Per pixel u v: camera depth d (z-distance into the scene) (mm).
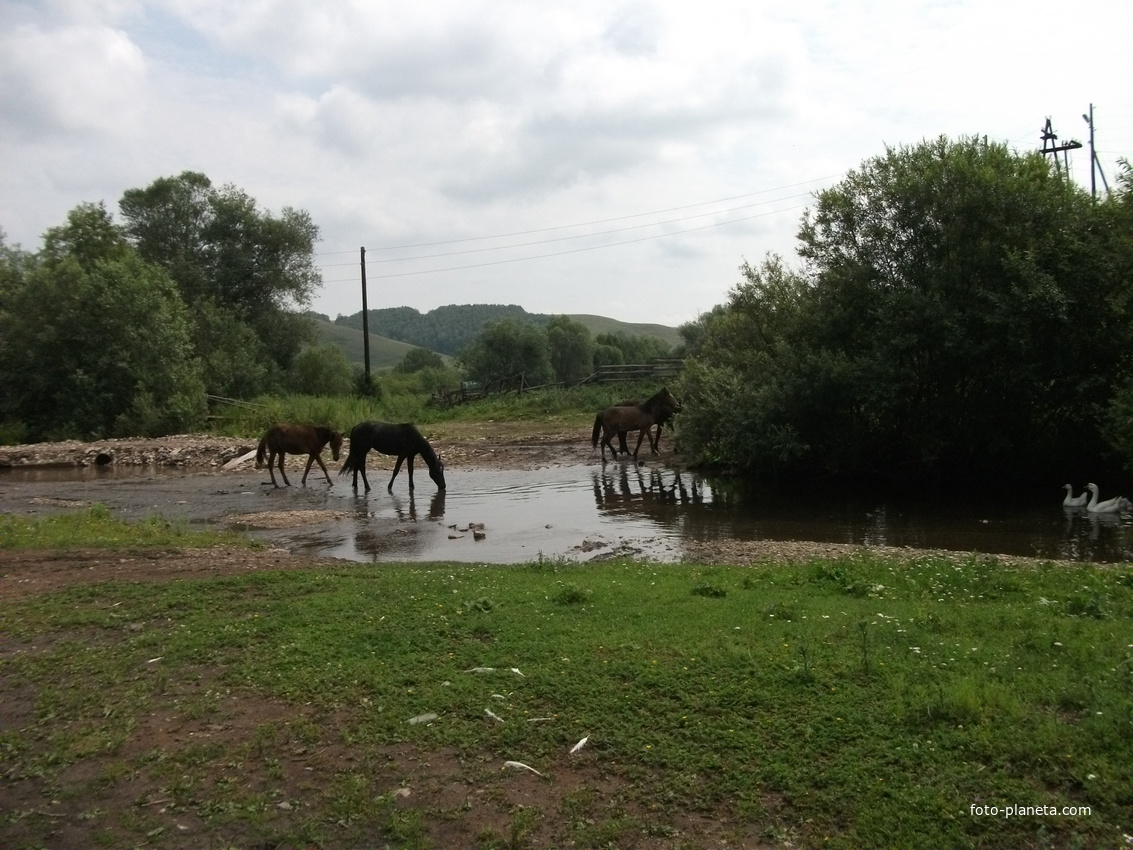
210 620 7305
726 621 6695
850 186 19609
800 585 8352
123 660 6367
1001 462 18609
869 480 19547
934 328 17250
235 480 21344
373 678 5742
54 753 4914
